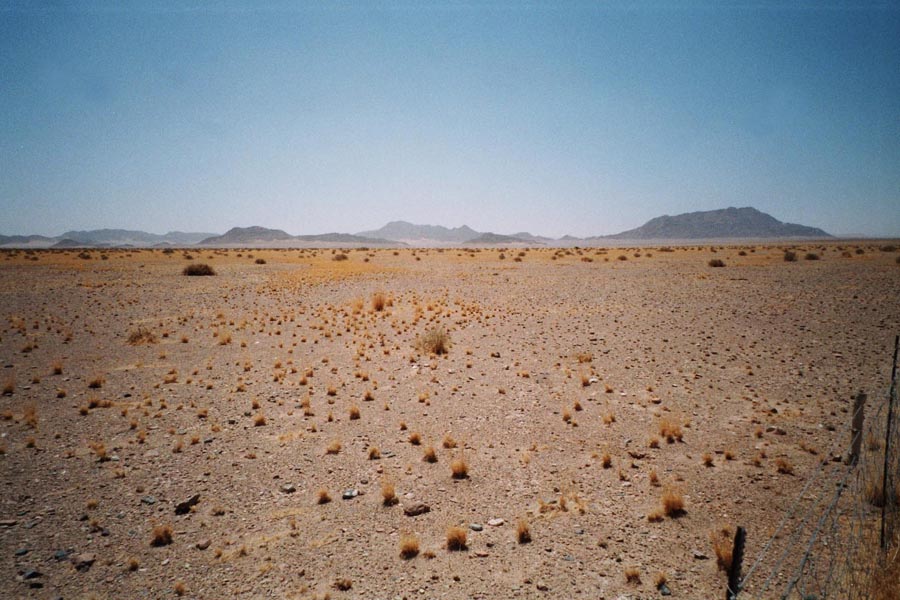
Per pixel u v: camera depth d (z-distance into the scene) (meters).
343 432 9.72
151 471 8.06
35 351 16.06
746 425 9.78
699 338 17.45
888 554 5.34
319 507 7.01
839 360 14.08
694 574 5.46
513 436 9.49
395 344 17.45
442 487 7.56
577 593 5.19
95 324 20.84
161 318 22.39
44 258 63.50
